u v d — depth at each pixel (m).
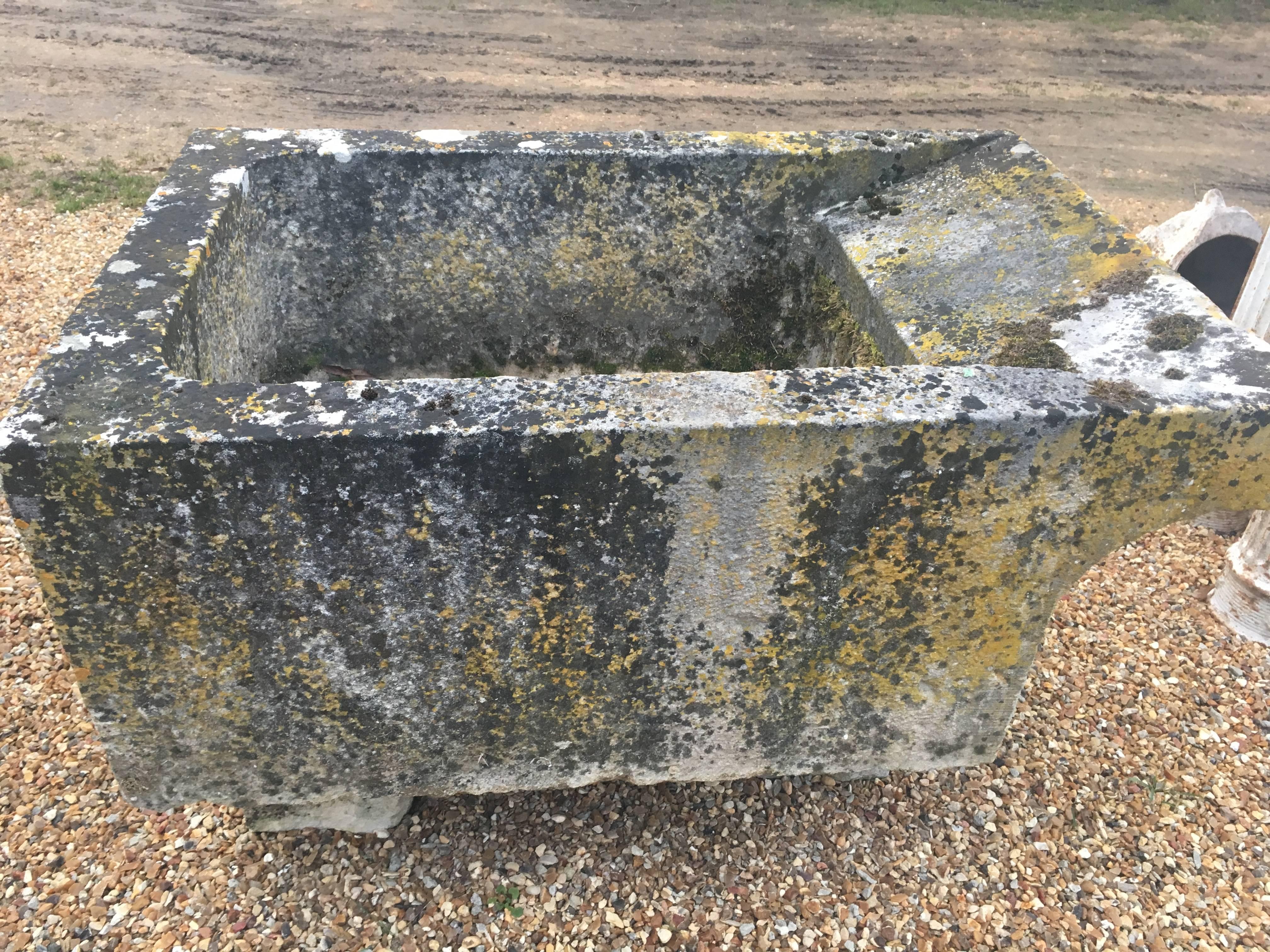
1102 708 3.11
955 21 11.01
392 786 2.17
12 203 6.08
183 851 2.49
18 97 7.52
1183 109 9.27
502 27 9.84
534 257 3.06
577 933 2.33
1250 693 3.19
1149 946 2.40
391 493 1.72
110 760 2.01
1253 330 3.59
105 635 1.82
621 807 2.63
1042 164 2.82
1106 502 1.94
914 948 2.36
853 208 3.05
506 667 1.99
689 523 1.85
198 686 1.91
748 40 10.08
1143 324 2.13
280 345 3.01
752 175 3.00
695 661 2.06
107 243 5.72
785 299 3.22
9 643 3.11
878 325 2.64
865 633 2.08
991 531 1.95
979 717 2.31
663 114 8.19
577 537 1.83
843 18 10.84
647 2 10.87
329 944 2.29
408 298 3.08
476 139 2.94
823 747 2.30
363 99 8.02
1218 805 2.79
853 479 1.83
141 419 1.67
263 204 2.81
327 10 9.88
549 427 1.70
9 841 2.50
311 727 2.02
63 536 1.69
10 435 1.61
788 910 2.41
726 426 1.73
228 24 9.34
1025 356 2.12
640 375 1.88
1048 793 2.79
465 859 2.47
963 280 2.54
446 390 1.79
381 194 2.89
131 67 8.20
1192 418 1.84
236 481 1.67
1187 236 4.71
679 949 2.32
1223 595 3.48
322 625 1.87
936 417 1.78
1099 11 11.56
